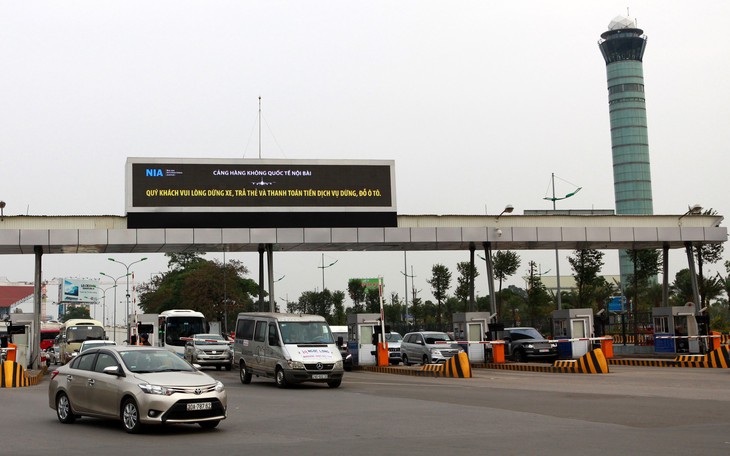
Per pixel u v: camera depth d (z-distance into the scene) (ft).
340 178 115.44
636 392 64.13
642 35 573.74
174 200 109.81
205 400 41.86
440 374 91.61
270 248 110.63
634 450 34.30
